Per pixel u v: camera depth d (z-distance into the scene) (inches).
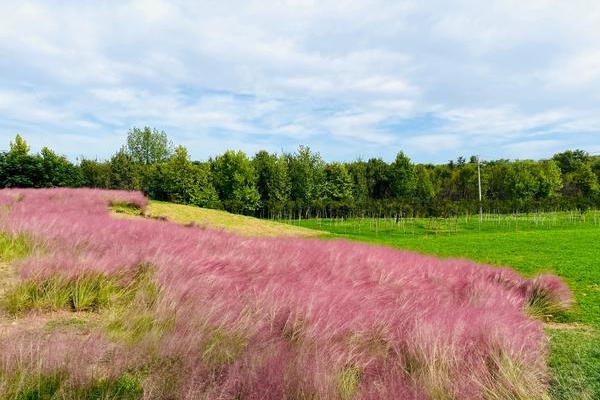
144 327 187.3
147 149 2726.4
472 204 1647.4
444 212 1517.0
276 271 304.7
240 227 1008.9
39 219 388.2
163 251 310.0
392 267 380.2
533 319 307.9
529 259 605.0
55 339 161.2
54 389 131.6
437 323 208.4
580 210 1739.7
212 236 448.5
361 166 2388.0
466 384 158.1
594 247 690.8
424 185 2330.2
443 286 367.2
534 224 1608.0
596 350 227.0
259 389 137.2
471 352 190.5
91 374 138.3
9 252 296.4
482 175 2500.0
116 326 191.0
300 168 1985.7
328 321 200.8
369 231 1514.5
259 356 161.2
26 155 1201.4
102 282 242.4
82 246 319.3
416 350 184.5
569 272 497.4
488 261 607.5
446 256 658.2
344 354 177.2
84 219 438.6
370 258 412.8
